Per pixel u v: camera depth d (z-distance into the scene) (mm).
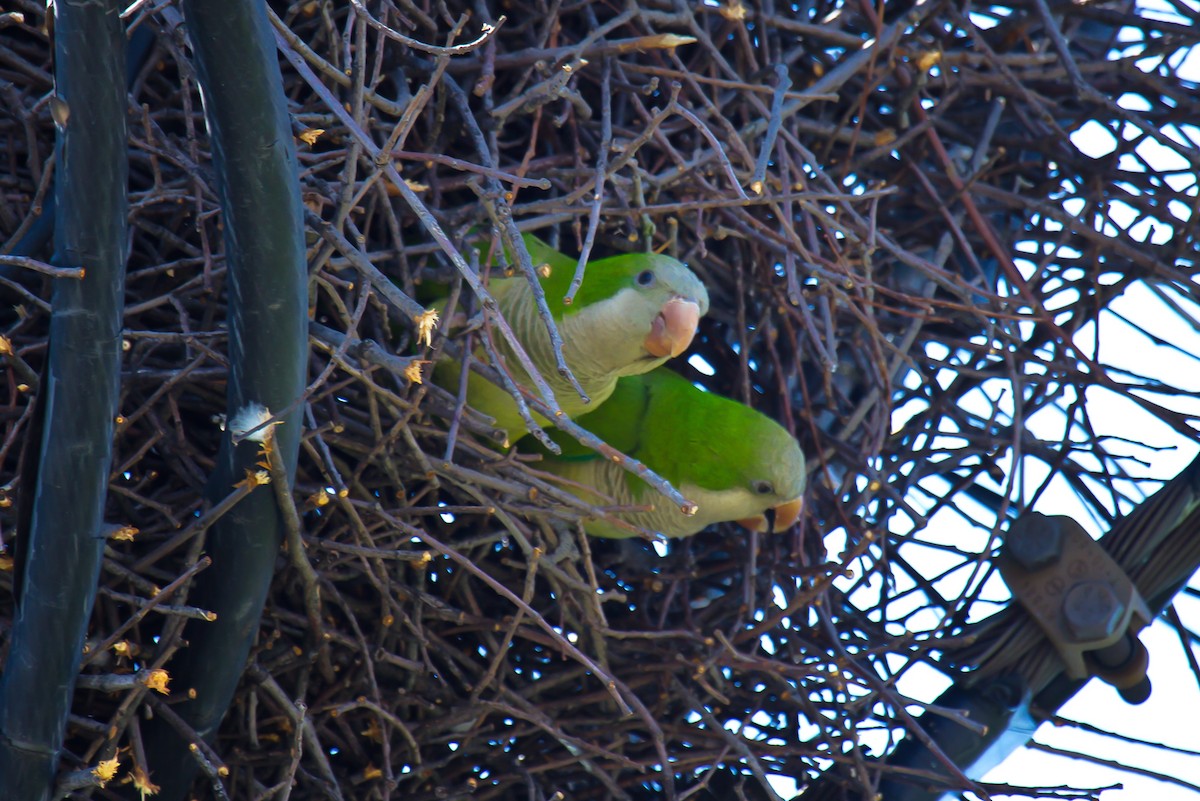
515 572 5152
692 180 5074
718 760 4785
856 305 5410
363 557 4379
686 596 5328
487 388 5016
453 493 4848
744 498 5305
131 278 4473
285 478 3750
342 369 4469
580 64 4711
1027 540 5406
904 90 5668
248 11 3344
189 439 4711
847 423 5523
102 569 4137
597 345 4926
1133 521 5488
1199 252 5641
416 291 5062
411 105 3523
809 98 5145
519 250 3650
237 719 4531
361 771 4738
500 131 4934
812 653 5160
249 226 3477
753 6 5617
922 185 5664
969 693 5383
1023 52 6117
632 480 5414
